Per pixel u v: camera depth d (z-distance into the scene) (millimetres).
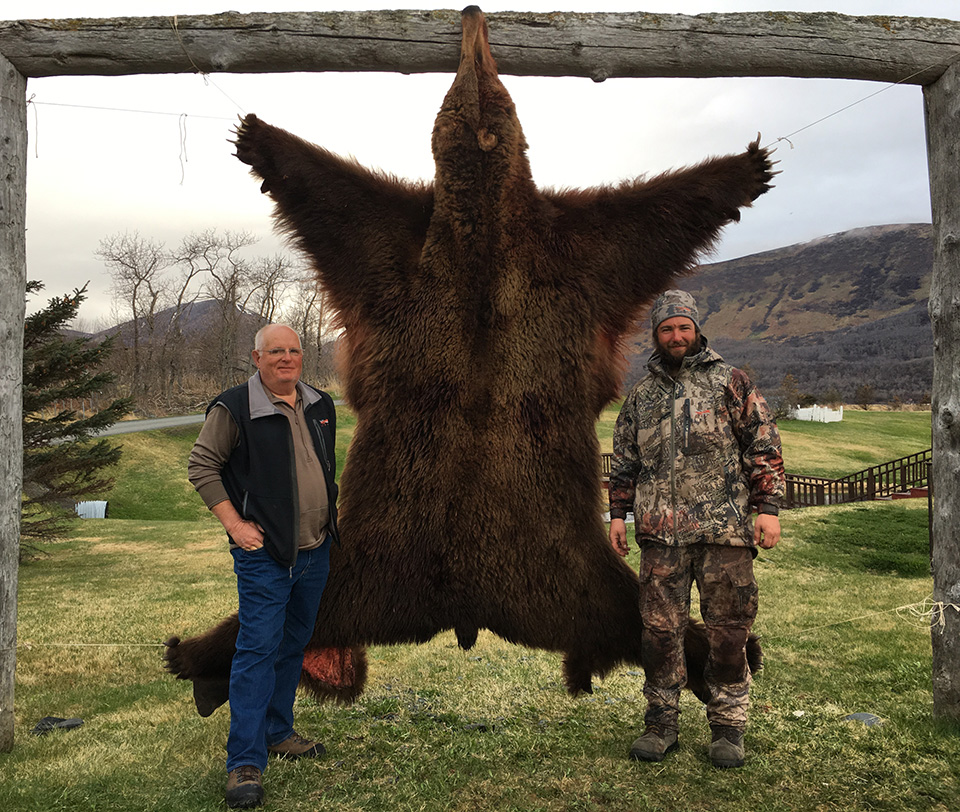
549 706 4195
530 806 2711
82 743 3719
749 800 2732
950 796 2748
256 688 2904
